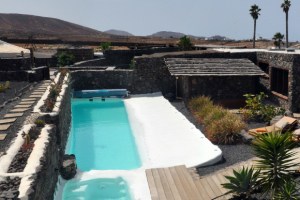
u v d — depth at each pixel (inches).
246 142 635.5
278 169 393.1
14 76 1069.1
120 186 490.9
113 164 604.7
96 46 2785.4
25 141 412.8
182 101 1050.1
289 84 835.4
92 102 1093.8
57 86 768.9
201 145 619.2
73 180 510.9
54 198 450.0
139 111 954.1
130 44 2652.6
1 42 1250.6
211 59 1051.9
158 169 532.4
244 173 404.2
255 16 2748.5
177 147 637.3
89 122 888.9
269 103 934.4
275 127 654.5
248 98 884.0
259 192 418.3
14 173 333.1
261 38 4025.6
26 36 4178.2
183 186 471.2
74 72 1139.9
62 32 7824.8
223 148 621.3
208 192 447.5
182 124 768.3
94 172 539.8
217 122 684.1
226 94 1003.9
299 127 663.1
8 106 660.1
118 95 1116.5
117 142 725.9
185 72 953.5
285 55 852.6
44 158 371.6
